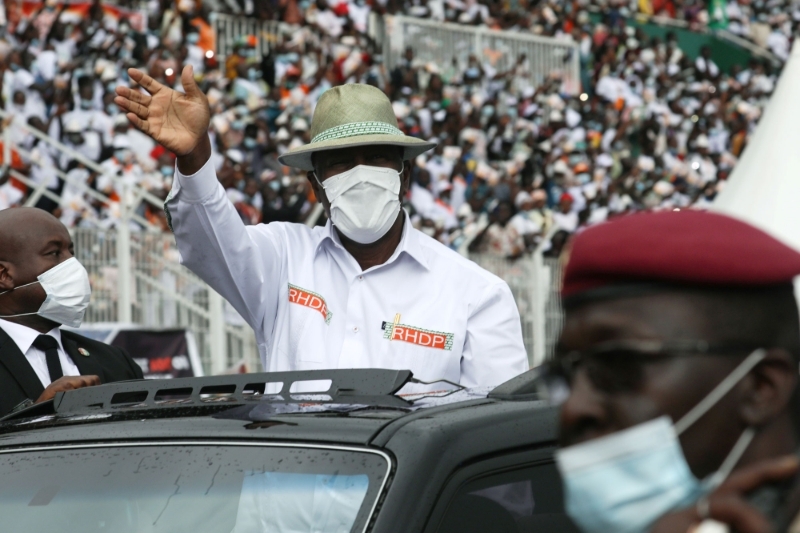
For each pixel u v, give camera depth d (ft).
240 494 8.78
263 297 14.25
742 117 84.23
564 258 4.98
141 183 48.83
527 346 50.55
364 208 13.94
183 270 39.81
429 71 70.33
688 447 4.56
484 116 69.72
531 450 9.30
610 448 4.50
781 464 4.10
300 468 8.71
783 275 4.46
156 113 12.91
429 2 75.20
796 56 24.34
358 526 8.10
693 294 4.53
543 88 74.90
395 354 13.76
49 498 9.43
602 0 85.81
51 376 16.01
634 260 4.53
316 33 66.85
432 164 63.16
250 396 10.78
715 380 4.52
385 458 8.50
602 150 74.95
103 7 57.00
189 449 9.33
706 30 91.56
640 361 4.56
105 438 9.84
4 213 16.38
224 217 13.43
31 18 52.80
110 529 9.04
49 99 50.08
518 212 63.41
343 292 14.25
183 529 8.77
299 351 13.98
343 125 14.35
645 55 82.64
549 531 9.05
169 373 35.91
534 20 80.53
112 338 34.91
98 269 37.73
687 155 79.71
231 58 61.52
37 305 16.20
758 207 23.36
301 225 14.96
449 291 13.98
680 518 4.16
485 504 8.63
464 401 9.89
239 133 55.36
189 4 60.90
